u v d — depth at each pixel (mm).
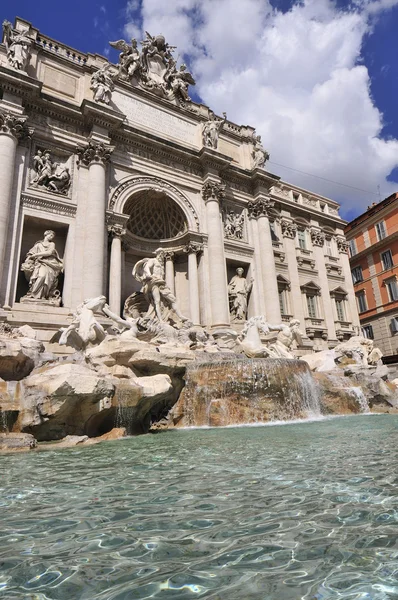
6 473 5844
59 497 4547
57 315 20141
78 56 26625
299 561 2836
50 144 23156
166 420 13352
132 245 27359
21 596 2428
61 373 9984
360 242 45656
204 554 2984
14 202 20844
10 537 3379
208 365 14211
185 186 28109
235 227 30375
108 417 10711
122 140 26078
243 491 4570
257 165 32031
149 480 5250
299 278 34969
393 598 2312
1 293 19109
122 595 2422
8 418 9047
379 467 5566
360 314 44906
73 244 21984
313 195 39594
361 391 17047
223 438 9344
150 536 3346
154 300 21375
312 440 8438
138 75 28875
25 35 23750
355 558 2852
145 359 12773
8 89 21578
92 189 22828
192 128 30469
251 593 2412
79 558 2971
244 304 28953
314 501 4117
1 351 11234
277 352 20344
